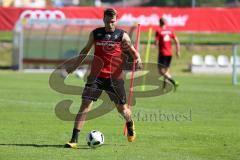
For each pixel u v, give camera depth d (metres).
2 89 85.81
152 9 140.25
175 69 139.38
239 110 67.00
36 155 38.62
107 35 41.34
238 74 135.25
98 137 41.81
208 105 71.06
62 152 39.84
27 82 99.19
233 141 45.84
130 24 123.12
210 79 118.06
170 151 41.28
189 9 140.88
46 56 131.75
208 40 159.00
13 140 44.50
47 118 57.22
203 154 40.31
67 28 132.62
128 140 43.34
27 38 132.25
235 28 140.88
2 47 149.38
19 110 62.88
